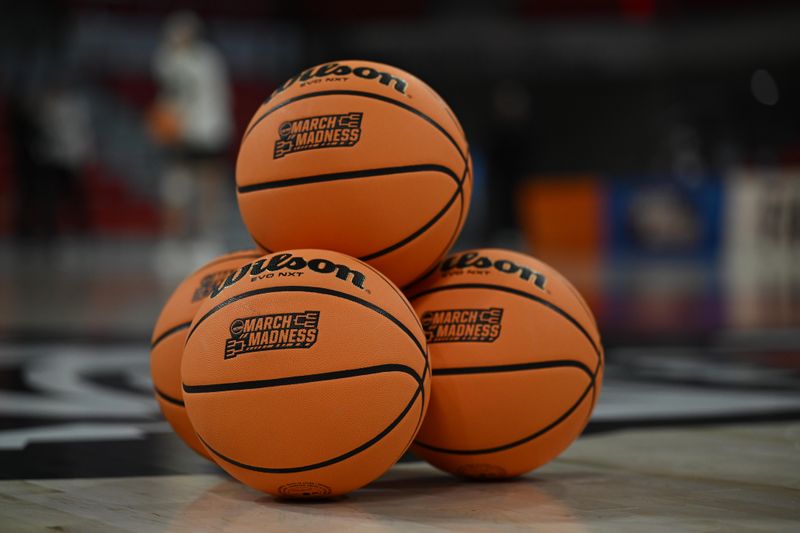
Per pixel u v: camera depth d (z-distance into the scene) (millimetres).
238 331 2275
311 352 2250
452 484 2439
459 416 2400
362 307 2283
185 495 2346
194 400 2297
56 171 13320
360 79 2434
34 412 2959
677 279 9352
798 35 19375
